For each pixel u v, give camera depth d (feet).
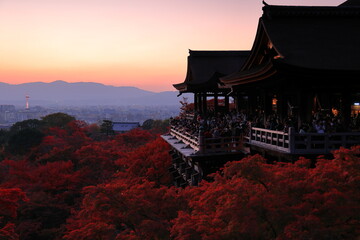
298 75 57.21
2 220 113.29
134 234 44.06
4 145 317.42
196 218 35.73
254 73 65.82
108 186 47.52
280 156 60.29
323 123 59.57
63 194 144.46
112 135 426.51
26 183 149.89
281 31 70.95
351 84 62.03
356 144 56.24
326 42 67.92
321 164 37.32
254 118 88.58
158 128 376.89
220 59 141.49
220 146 81.35
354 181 31.83
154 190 48.32
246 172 35.78
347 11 74.33
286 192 31.55
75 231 46.09
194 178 84.33
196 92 138.72
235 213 29.32
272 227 29.43
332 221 28.43
